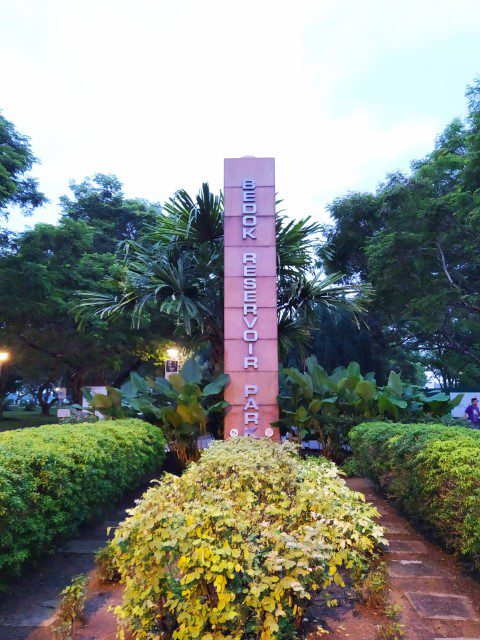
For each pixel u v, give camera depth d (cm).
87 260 1620
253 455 333
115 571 327
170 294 805
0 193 1302
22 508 303
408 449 439
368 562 324
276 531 213
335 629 261
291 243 876
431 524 409
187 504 226
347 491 296
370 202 1583
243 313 766
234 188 799
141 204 2155
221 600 189
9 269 1405
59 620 265
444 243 1358
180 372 783
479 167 1072
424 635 261
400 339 1841
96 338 1602
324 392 762
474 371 2084
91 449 407
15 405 4622
